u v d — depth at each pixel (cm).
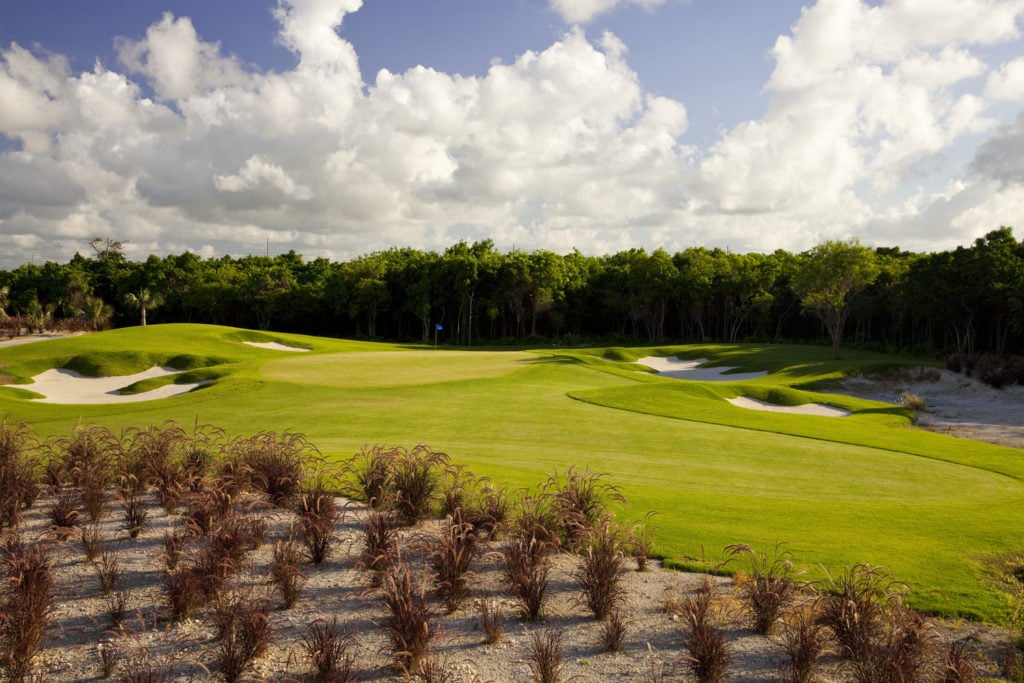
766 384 3919
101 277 10062
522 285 8325
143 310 7144
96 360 3903
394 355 4378
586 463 1508
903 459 1738
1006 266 5600
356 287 8606
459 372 3603
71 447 1124
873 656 569
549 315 8956
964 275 5803
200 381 3319
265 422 2089
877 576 780
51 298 9194
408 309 8975
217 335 5212
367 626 657
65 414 2334
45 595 641
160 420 2139
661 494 1217
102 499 966
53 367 3797
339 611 688
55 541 823
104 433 1340
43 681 551
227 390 2795
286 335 5997
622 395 2827
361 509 1016
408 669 573
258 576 762
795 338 8569
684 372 4803
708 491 1285
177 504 978
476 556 845
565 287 9019
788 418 2494
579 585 778
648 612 707
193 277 9462
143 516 887
